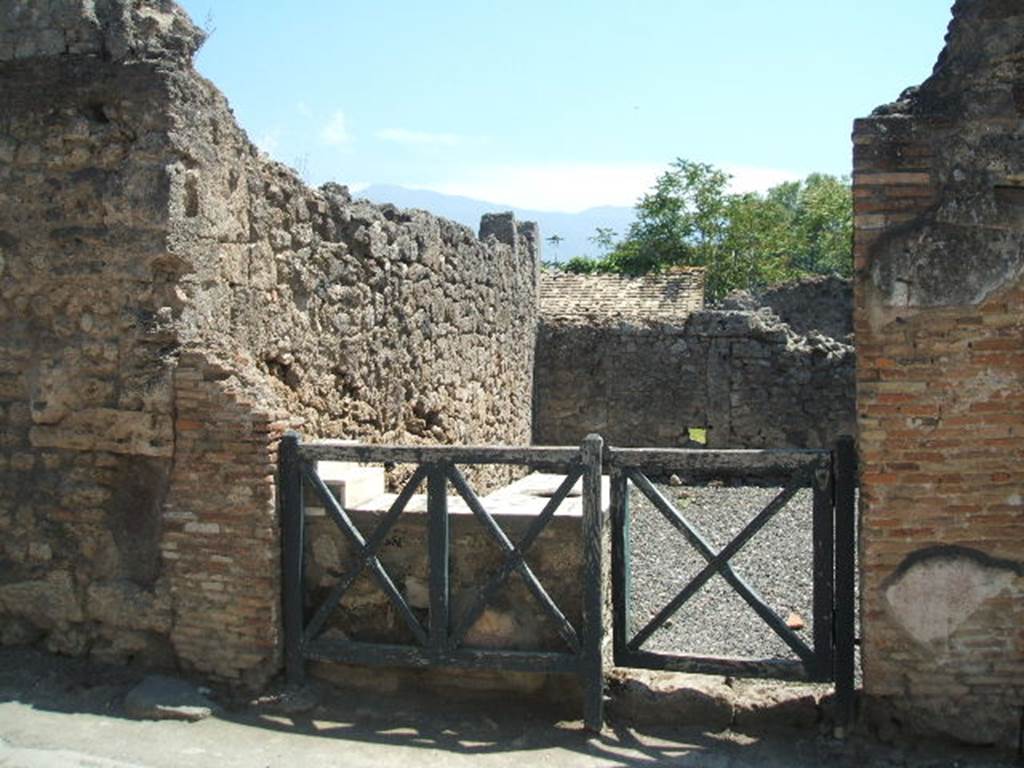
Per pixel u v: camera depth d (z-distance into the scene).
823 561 4.88
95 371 5.46
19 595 5.62
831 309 19.28
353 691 5.37
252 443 5.22
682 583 8.66
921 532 4.71
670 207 34.41
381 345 8.87
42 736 4.77
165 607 5.39
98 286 5.44
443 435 10.92
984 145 4.57
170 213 5.34
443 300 10.85
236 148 6.09
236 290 6.11
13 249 5.56
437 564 5.15
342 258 7.97
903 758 4.70
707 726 5.05
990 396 4.63
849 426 15.77
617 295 18.00
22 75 5.52
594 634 4.97
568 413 16.88
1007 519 4.65
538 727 5.05
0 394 5.64
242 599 5.27
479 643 5.23
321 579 5.43
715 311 16.36
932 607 4.71
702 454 4.99
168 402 5.34
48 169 5.50
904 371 4.68
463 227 11.70
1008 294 4.59
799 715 5.00
